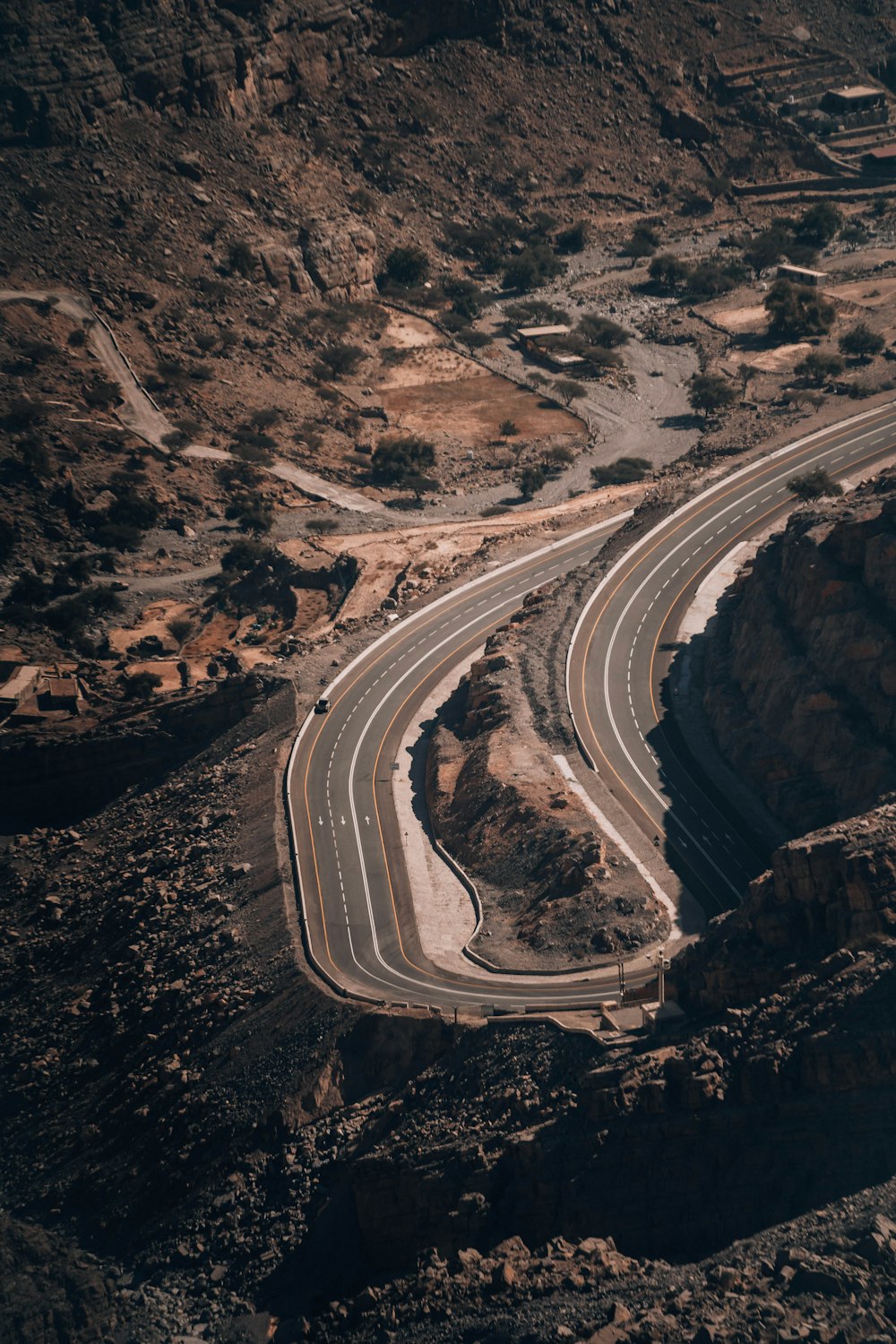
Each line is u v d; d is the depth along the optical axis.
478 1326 83.56
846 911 92.69
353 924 124.44
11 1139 121.88
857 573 131.88
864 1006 87.19
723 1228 86.69
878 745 122.81
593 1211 90.00
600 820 129.50
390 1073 108.00
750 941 96.62
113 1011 126.38
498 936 119.38
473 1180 94.06
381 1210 96.69
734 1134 88.31
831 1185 84.50
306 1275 97.81
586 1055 96.62
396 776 146.88
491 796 135.38
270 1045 112.94
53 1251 109.00
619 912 115.75
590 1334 78.19
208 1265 101.38
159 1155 111.31
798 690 130.38
